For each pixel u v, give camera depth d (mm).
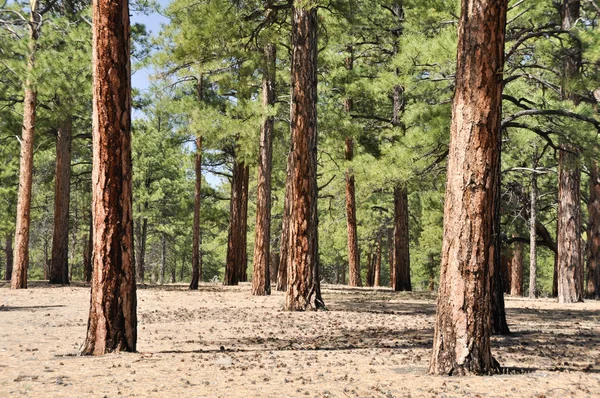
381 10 23828
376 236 46406
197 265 25859
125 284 8023
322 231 44500
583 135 13930
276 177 36656
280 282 24562
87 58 20516
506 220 30781
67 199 26469
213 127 20531
